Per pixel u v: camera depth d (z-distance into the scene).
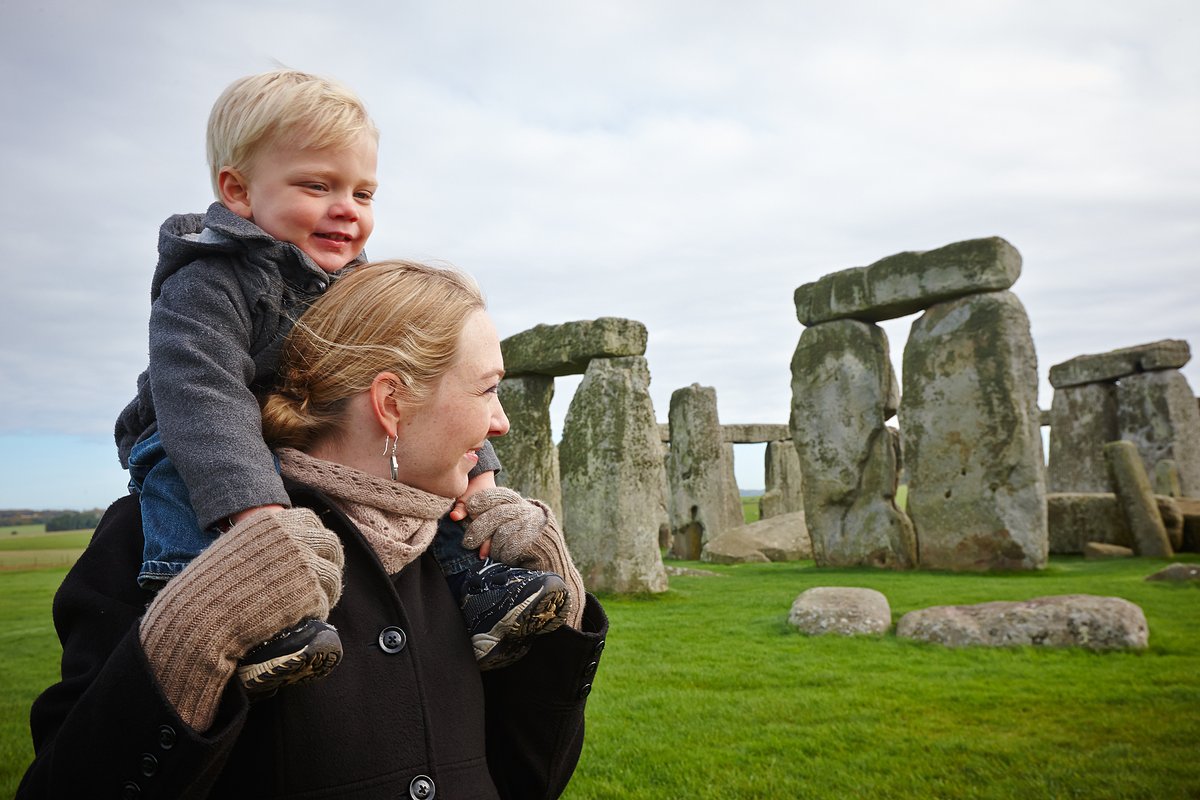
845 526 16.42
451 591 1.38
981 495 14.73
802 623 7.95
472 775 1.22
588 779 4.25
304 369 1.27
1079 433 24.39
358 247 1.55
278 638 1.01
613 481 11.28
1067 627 6.93
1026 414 14.65
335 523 1.20
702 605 10.07
